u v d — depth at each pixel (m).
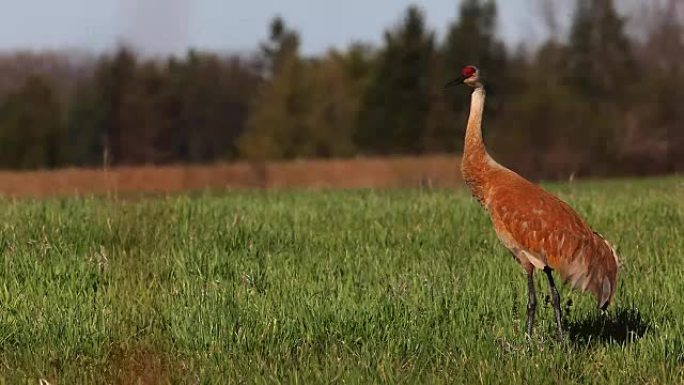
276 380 26.08
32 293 34.22
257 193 80.50
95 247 42.00
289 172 168.12
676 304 33.81
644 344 29.42
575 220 30.73
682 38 192.25
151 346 29.03
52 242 42.09
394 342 29.58
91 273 37.00
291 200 63.38
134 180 139.00
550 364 27.50
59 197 69.69
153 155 188.50
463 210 53.00
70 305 32.38
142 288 34.88
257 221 48.62
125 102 187.75
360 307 32.00
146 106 187.75
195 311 31.39
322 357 28.36
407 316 31.62
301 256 41.31
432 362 28.33
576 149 176.88
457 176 165.12
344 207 55.62
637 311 32.81
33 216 47.34
